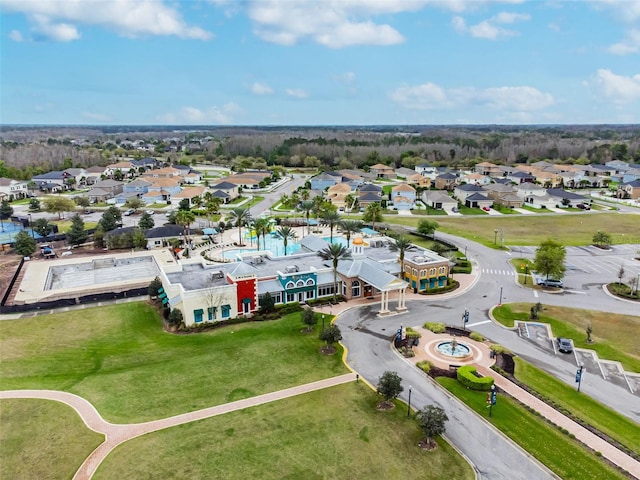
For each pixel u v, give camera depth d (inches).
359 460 1683.1
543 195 7337.6
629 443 1792.6
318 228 5718.5
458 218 6397.6
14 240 4928.6
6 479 1581.0
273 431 1841.8
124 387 2171.5
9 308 3100.4
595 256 4500.5
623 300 3326.8
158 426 1870.1
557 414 1972.2
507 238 5251.0
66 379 2250.2
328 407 2011.6
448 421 1920.5
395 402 2053.4
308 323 2723.9
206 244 4985.2
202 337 2728.8
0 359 2454.5
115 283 3656.5
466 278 3823.8
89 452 1713.8
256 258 3464.6
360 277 3250.5
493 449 1750.7
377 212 5369.1
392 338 2701.8
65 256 4534.9
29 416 1931.6
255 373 2306.8
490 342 2650.1
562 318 2994.6
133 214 6594.5
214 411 1977.1
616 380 2266.2
